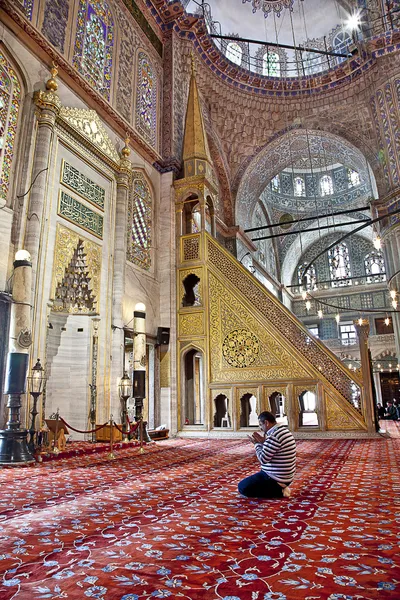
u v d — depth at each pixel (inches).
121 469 205.5
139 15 465.7
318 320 1058.1
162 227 453.7
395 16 561.0
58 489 156.3
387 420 797.9
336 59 701.3
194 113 479.5
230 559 84.3
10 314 258.7
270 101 644.1
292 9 696.4
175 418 405.4
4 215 261.9
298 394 369.4
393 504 130.2
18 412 225.8
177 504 132.4
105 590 70.2
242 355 395.9
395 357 961.5
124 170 387.9
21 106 288.5
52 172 301.0
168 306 428.8
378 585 71.1
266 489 139.8
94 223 350.3
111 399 339.9
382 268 1026.7
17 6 285.1
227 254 423.5
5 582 73.5
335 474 186.2
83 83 341.4
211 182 464.1
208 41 557.9
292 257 1073.5
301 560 83.3
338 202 999.0
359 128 601.3
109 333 352.2
